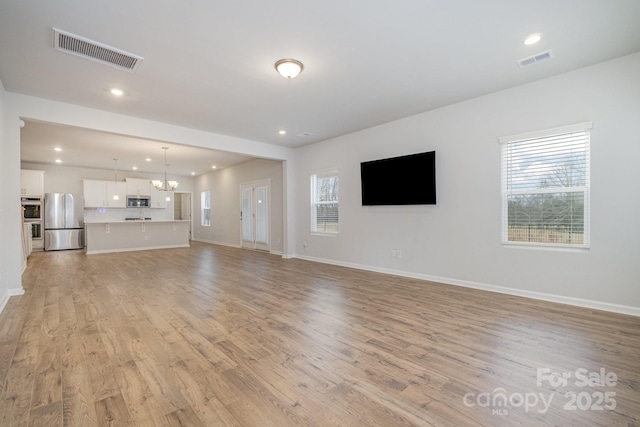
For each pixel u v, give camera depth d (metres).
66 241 8.65
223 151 5.91
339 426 1.48
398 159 4.79
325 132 5.62
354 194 5.63
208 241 10.88
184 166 9.41
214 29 2.45
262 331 2.65
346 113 4.55
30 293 3.90
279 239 7.61
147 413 1.57
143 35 2.52
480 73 3.29
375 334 2.58
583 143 3.28
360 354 2.22
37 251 8.23
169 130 5.03
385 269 5.15
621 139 3.01
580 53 2.90
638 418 1.53
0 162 3.31
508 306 3.30
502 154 3.81
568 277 3.35
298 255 6.99
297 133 5.68
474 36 2.58
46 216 8.44
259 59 2.94
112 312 3.16
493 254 3.91
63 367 2.04
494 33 2.54
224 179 9.86
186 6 2.16
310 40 2.62
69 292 3.95
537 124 3.50
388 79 3.41
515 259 3.73
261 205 8.26
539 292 3.55
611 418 1.53
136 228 8.55
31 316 3.03
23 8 2.15
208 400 1.69
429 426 1.48
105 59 2.90
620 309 3.04
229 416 1.55
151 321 2.89
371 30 2.49
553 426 1.47
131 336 2.55
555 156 3.46
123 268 5.66
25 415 1.55
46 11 2.19
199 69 3.12
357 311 3.18
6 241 3.69
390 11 2.25
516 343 2.38
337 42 2.66
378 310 3.20
